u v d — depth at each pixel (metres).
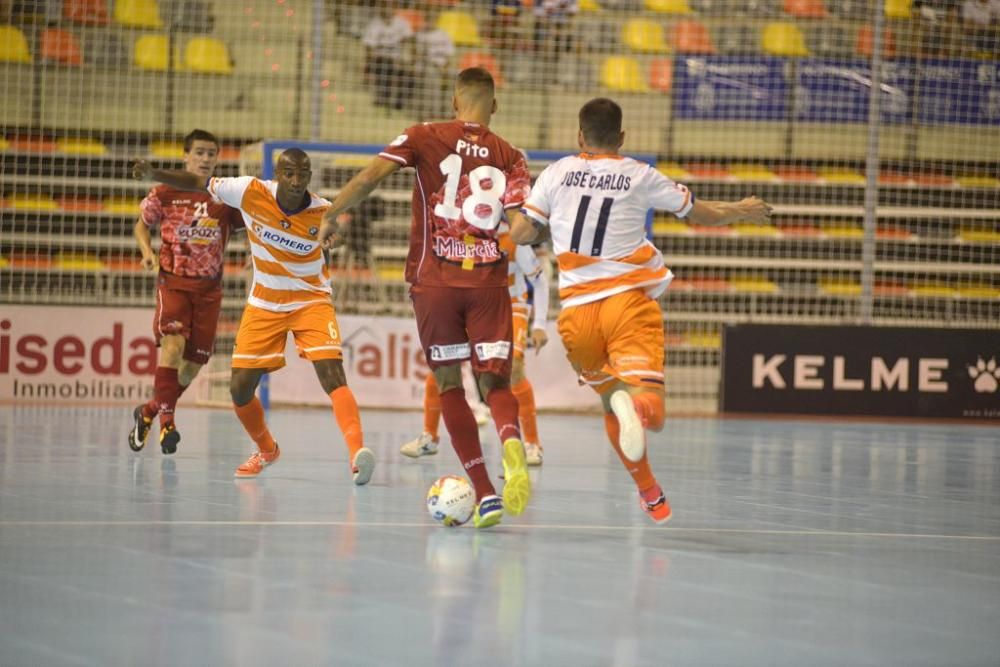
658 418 18.84
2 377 44.22
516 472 17.89
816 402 48.41
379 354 45.25
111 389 44.78
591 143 19.50
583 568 15.84
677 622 12.99
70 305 44.78
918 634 12.80
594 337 19.30
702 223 19.81
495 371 19.14
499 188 19.53
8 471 24.58
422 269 19.50
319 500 21.53
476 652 11.52
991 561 17.55
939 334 48.47
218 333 48.94
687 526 19.91
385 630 12.26
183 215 27.86
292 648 11.51
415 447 29.02
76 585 14.10
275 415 41.69
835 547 18.30
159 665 10.88
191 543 16.95
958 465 32.12
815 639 12.44
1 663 10.88
